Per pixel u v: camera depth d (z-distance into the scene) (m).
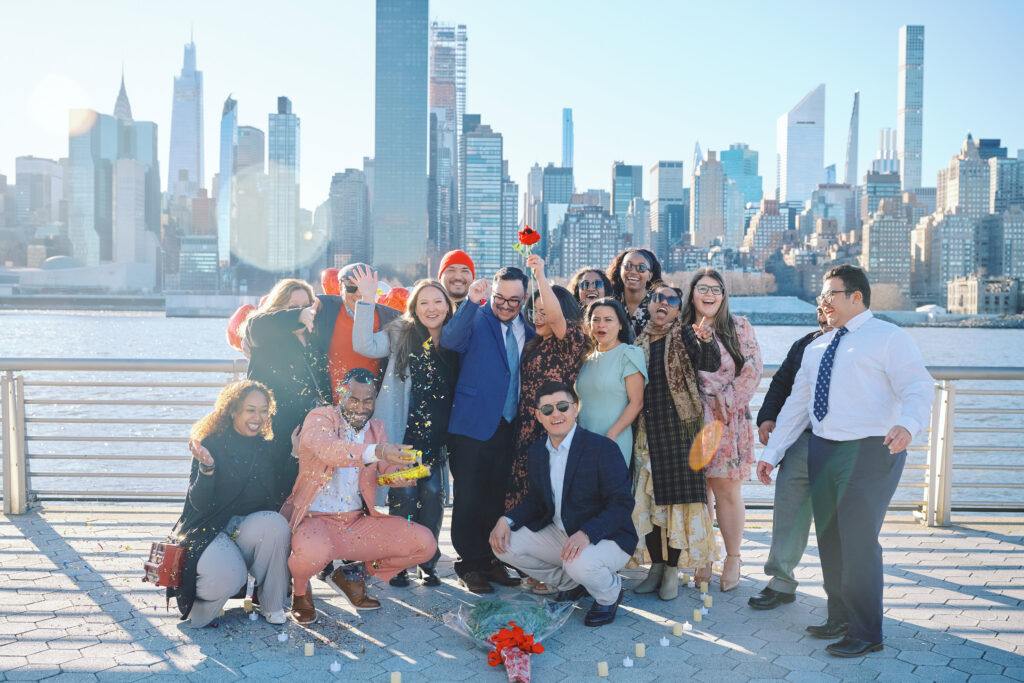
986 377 5.48
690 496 4.16
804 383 4.12
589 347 4.44
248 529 3.87
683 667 3.49
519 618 3.74
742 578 4.70
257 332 4.22
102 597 4.18
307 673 3.40
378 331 4.54
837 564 3.80
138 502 6.12
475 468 4.43
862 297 3.76
